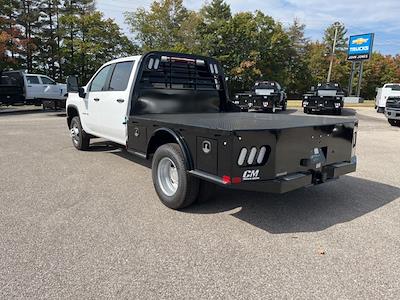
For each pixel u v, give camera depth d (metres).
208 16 50.31
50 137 10.37
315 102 20.91
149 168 6.67
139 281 2.89
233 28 46.03
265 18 49.16
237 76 47.16
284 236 3.80
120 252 3.38
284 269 3.12
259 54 47.94
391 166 7.35
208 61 6.80
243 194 5.24
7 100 19.03
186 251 3.42
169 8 49.19
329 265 3.20
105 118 6.64
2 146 8.78
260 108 20.34
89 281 2.87
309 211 4.58
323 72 61.69
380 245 3.62
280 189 3.79
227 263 3.21
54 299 2.63
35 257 3.25
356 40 41.62
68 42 37.22
